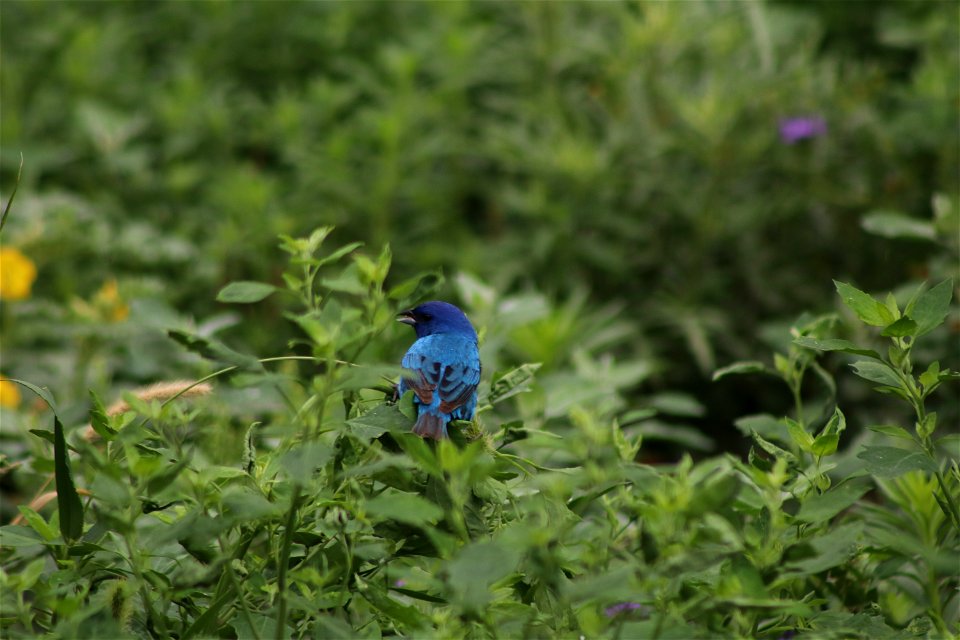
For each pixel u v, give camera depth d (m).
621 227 13.30
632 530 5.26
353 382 4.05
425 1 15.79
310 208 13.58
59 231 11.89
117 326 9.42
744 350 12.93
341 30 15.84
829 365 11.54
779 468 4.17
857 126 13.29
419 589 4.66
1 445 7.10
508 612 4.25
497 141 13.88
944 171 12.73
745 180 13.66
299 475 3.84
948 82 12.77
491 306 8.41
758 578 3.86
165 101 14.85
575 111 14.36
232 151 15.30
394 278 13.49
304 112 14.84
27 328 10.68
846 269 13.38
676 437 8.88
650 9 13.98
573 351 10.69
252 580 4.44
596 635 4.04
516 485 5.13
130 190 14.55
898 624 5.34
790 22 15.00
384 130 13.60
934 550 4.82
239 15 16.09
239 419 7.11
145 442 5.14
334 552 4.59
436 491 4.51
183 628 4.66
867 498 8.47
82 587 4.59
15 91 15.26
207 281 12.66
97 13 17.28
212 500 4.32
